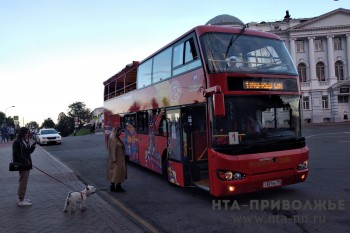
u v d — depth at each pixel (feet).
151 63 39.06
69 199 24.02
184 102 29.81
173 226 21.72
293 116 27.22
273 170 25.27
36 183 35.76
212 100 25.04
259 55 27.43
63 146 94.68
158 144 36.78
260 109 25.86
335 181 32.55
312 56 205.67
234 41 27.22
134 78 46.68
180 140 30.89
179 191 31.83
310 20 204.64
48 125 440.04
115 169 31.58
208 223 22.02
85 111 439.22
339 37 207.41
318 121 201.36
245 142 24.98
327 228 19.95
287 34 211.00
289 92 27.32
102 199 28.40
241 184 24.29
